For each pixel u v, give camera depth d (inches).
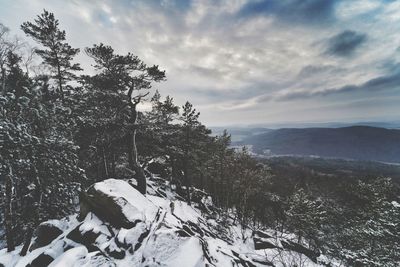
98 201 502.0
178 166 1301.7
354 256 792.9
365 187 1169.4
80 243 425.7
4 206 506.9
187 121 1027.9
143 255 378.9
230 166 1341.0
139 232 434.6
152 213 514.9
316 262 748.0
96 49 704.4
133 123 773.3
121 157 1107.3
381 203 995.9
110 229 450.0
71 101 749.3
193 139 1056.2
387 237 796.6
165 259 366.9
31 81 582.6
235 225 1112.2
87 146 800.9
